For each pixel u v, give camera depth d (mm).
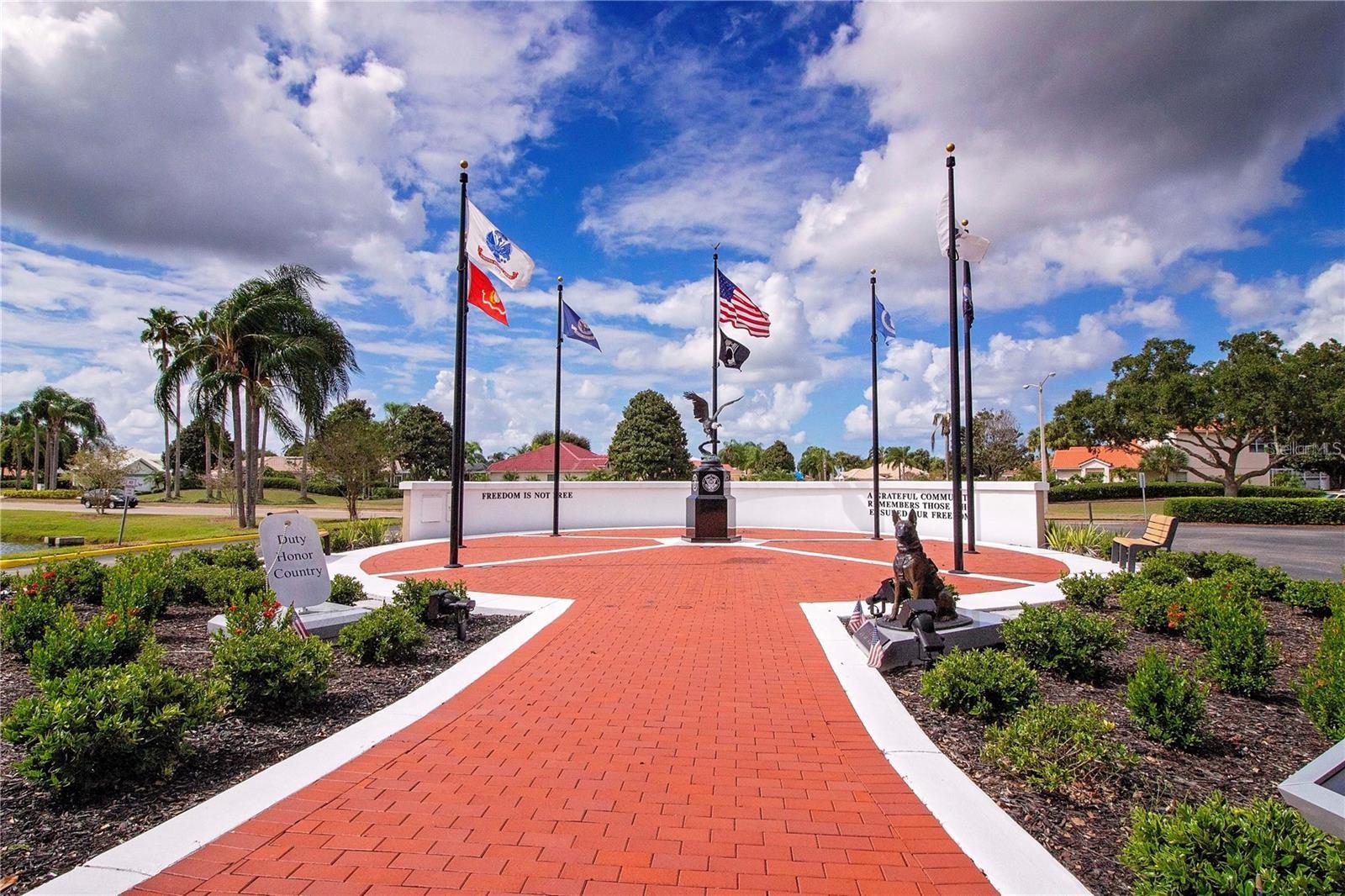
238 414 26734
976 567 13547
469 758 4773
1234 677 6125
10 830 3766
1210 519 31328
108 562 15102
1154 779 4438
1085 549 16609
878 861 3520
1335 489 54094
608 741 5109
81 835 3734
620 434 58844
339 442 29938
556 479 20156
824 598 10508
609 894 3246
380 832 3779
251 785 4297
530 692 6203
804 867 3475
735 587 11438
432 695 6066
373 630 6902
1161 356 41094
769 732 5270
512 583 11820
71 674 4492
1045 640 6695
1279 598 9781
